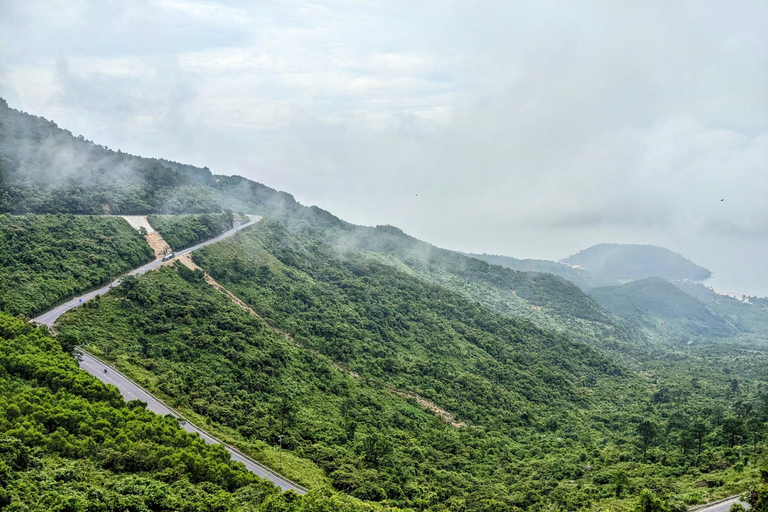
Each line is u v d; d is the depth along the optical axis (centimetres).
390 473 11075
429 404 16175
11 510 5859
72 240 16550
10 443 6838
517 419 16625
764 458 11019
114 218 19400
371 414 14112
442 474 11794
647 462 12656
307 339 17275
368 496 9831
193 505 7244
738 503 8831
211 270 18712
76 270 15275
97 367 11606
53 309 13650
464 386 17850
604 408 19400
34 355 10062
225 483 8312
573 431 16362
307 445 11506
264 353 14575
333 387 14850
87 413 8644
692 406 18550
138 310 14375
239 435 10938
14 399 8400
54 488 6600
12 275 13800
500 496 10925
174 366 12606
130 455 7875
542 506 10369
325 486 9644
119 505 6719
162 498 7194
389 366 17688
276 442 11206
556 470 12425
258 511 7419
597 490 10888
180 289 16125
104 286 15538
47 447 7556
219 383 12750
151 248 18600
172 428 9300
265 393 13075
